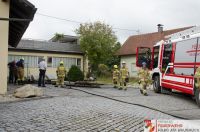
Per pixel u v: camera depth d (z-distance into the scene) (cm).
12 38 2128
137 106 1219
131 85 2797
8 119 827
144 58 2075
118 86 2223
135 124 832
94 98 1420
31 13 1323
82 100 1308
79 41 3891
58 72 2105
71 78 2753
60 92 1630
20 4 1278
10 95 1315
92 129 748
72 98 1362
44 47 3388
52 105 1109
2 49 1318
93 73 3931
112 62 4659
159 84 1869
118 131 739
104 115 952
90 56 3788
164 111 1098
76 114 949
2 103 1120
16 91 1303
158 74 1905
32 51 3250
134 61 4403
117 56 4691
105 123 827
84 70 3806
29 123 785
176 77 1599
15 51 3133
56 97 1366
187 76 1456
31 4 1260
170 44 1717
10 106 1055
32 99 1248
